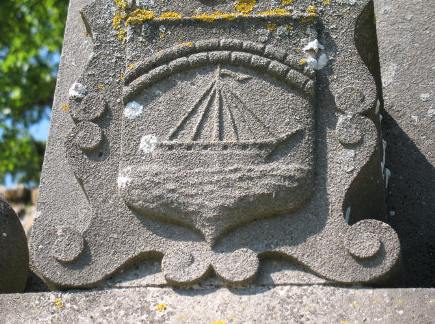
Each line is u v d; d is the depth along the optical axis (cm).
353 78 184
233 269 173
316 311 170
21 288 188
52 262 177
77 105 186
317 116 183
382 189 188
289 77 183
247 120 181
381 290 171
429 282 200
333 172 179
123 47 189
